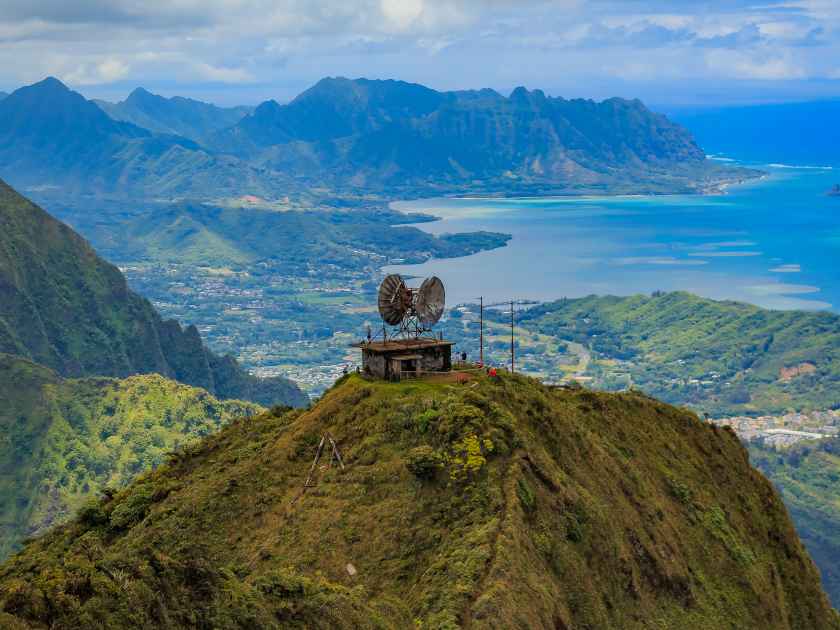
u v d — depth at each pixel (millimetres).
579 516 68875
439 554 62469
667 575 74750
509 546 60562
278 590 53000
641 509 80062
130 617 41156
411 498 67875
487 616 55000
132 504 84312
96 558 44469
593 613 63062
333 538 66438
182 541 71312
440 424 72812
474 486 66750
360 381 83625
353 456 73625
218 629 44594
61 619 39562
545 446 75875
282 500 72688
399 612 57250
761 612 83875
